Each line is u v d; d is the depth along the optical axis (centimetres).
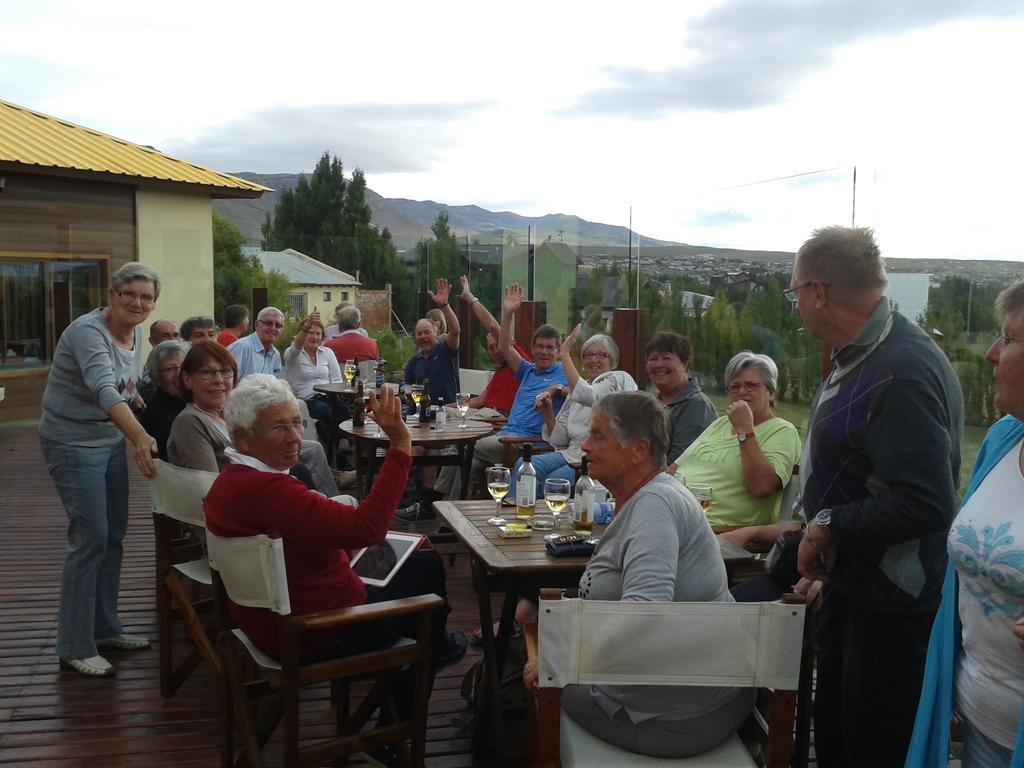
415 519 569
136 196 1072
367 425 548
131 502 640
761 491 325
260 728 249
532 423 565
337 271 1179
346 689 282
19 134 1019
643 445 215
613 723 200
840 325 201
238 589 230
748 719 212
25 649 365
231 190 1148
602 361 508
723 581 213
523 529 286
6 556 500
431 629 243
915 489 182
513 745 274
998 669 161
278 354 685
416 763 246
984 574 160
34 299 982
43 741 288
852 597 204
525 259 886
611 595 212
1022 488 158
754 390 342
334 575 243
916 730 177
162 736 293
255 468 235
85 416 328
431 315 794
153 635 382
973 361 372
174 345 355
